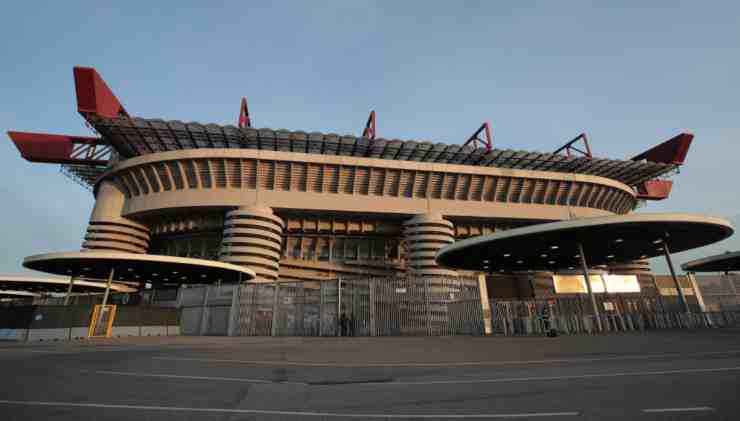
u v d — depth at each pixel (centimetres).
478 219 6300
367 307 2561
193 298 3142
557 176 6475
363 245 6644
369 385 796
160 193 5591
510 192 6419
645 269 7175
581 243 2888
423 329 2436
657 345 1373
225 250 5222
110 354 1439
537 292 3319
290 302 2777
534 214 6406
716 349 1186
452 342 1789
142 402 654
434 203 6066
